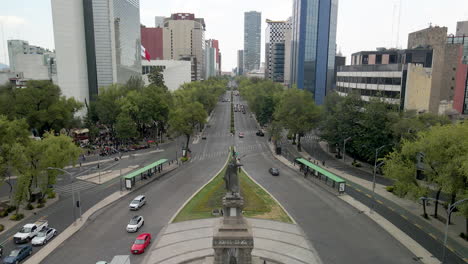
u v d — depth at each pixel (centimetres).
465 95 12812
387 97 9869
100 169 9462
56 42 14962
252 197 7144
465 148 5125
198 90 18450
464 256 4878
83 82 15888
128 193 7538
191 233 5594
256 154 11350
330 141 10569
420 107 10662
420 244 5228
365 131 9300
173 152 11556
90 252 5006
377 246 5175
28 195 7075
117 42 17425
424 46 12400
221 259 4231
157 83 18075
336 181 7469
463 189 5216
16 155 6306
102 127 15175
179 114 10906
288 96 12494
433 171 5928
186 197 7269
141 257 4866
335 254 4941
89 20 15925
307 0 19950
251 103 18288
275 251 5022
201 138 13912
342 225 5916
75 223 5916
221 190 7569
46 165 6625
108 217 6269
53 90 10800
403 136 8125
